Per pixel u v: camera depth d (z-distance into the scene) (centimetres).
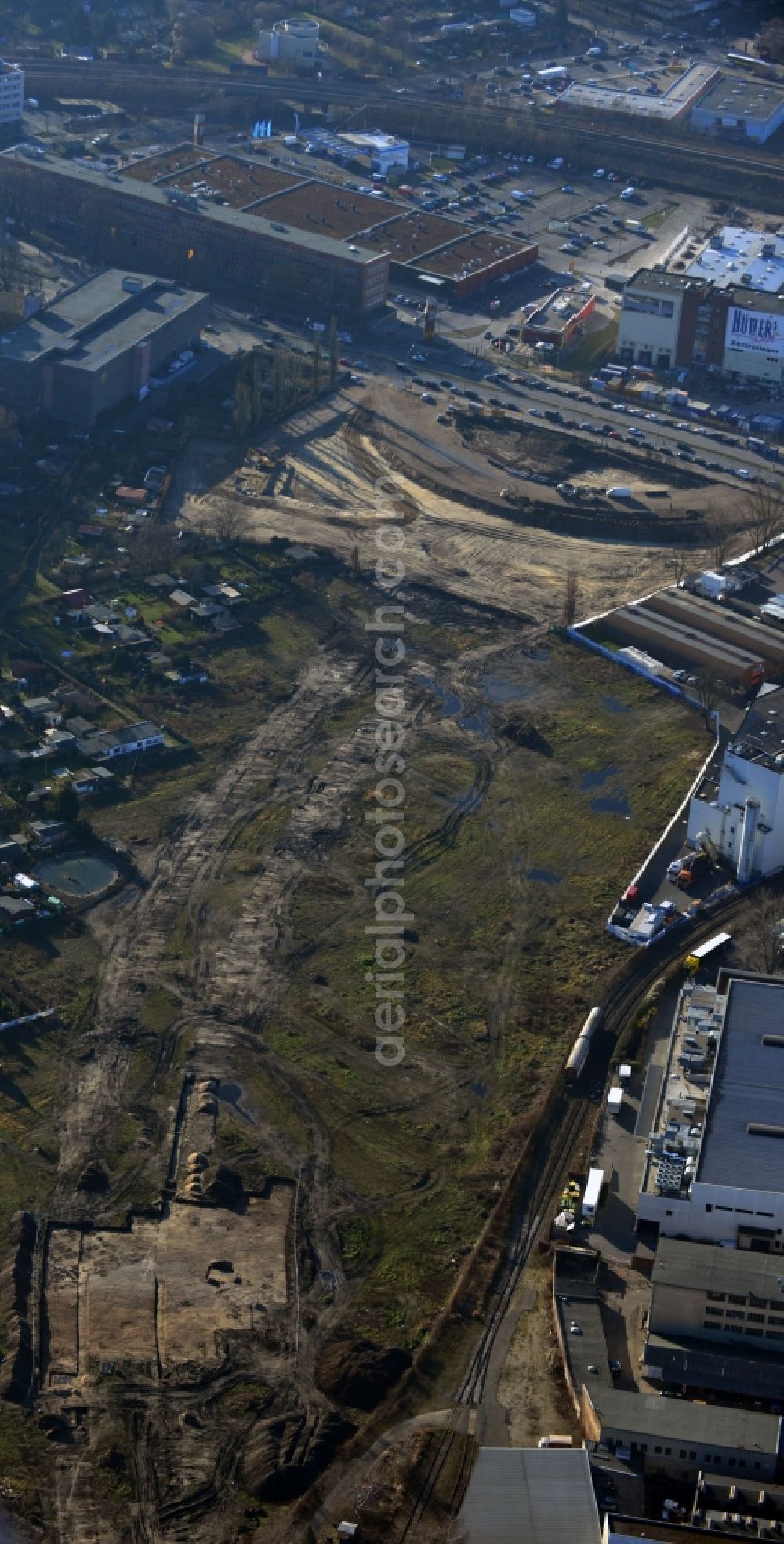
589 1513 19238
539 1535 19050
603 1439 19975
